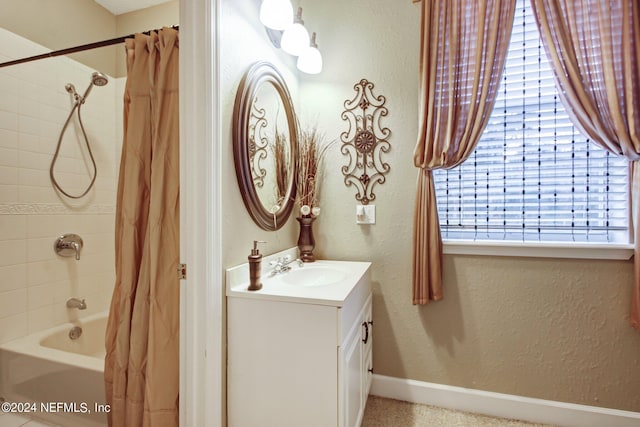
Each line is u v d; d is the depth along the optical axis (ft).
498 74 5.41
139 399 4.34
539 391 5.54
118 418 4.47
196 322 4.04
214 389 4.08
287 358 4.06
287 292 4.20
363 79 6.43
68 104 7.00
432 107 5.69
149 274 4.41
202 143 4.00
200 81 4.00
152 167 4.40
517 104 5.74
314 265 5.97
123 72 8.01
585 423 5.30
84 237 7.28
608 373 5.22
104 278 7.70
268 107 5.47
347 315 4.15
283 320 4.08
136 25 7.89
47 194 6.60
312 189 6.33
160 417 4.17
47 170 6.60
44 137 6.55
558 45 5.08
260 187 5.25
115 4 7.67
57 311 6.72
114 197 7.98
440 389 5.98
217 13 4.09
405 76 6.18
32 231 6.34
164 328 4.30
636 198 4.95
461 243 5.77
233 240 4.50
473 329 5.85
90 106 7.46
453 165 5.69
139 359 4.37
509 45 5.64
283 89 5.90
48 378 5.42
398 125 6.23
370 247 6.41
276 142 5.76
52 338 6.44
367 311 5.67
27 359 5.61
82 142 7.27
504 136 5.83
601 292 5.23
